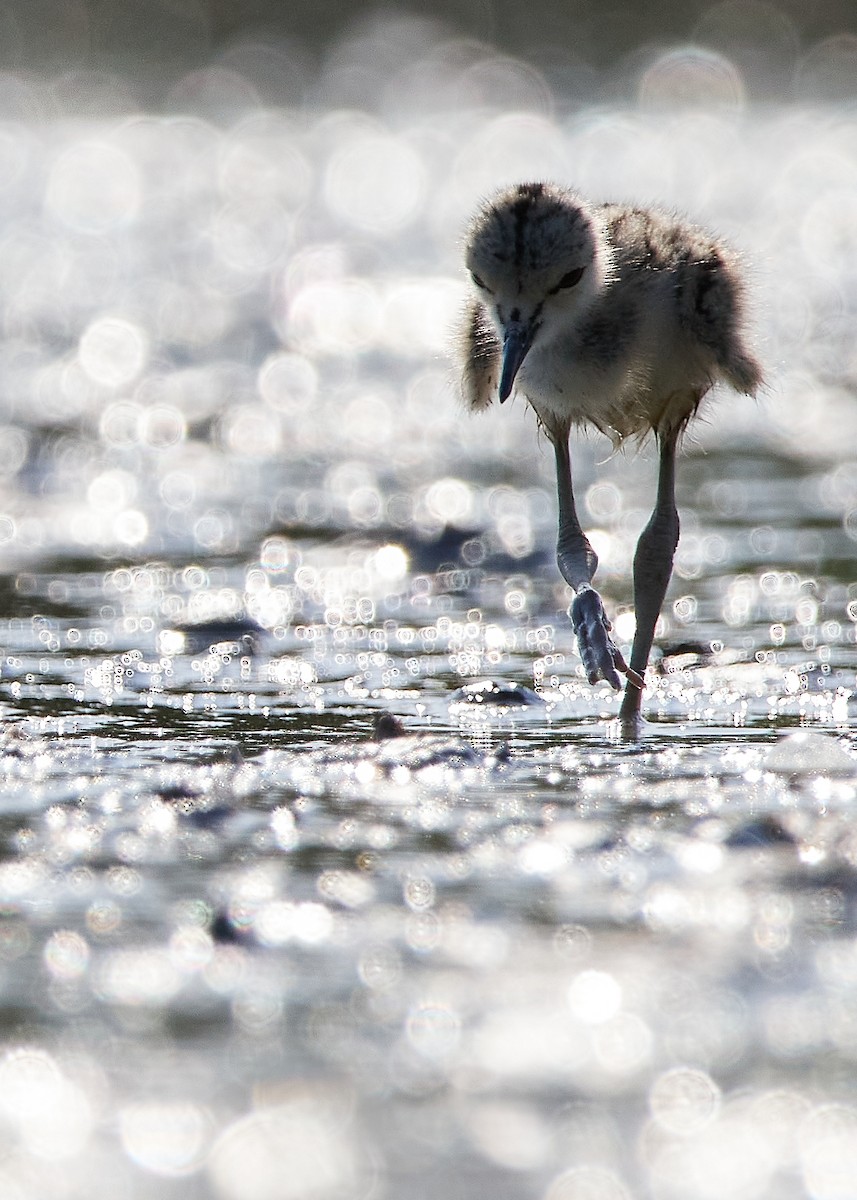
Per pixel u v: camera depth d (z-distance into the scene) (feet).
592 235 31.81
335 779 26.32
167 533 48.03
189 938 19.58
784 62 191.01
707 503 50.62
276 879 21.50
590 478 55.11
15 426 62.34
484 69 198.59
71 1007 17.78
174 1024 17.37
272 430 63.00
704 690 32.81
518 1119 15.52
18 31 193.77
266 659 35.35
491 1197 14.21
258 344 81.61
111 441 60.49
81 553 45.65
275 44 198.29
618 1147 15.03
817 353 74.74
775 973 18.47
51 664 34.60
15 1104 15.78
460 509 50.85
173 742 28.68
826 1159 14.83
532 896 20.88
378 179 147.02
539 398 33.14
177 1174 14.64
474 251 32.12
